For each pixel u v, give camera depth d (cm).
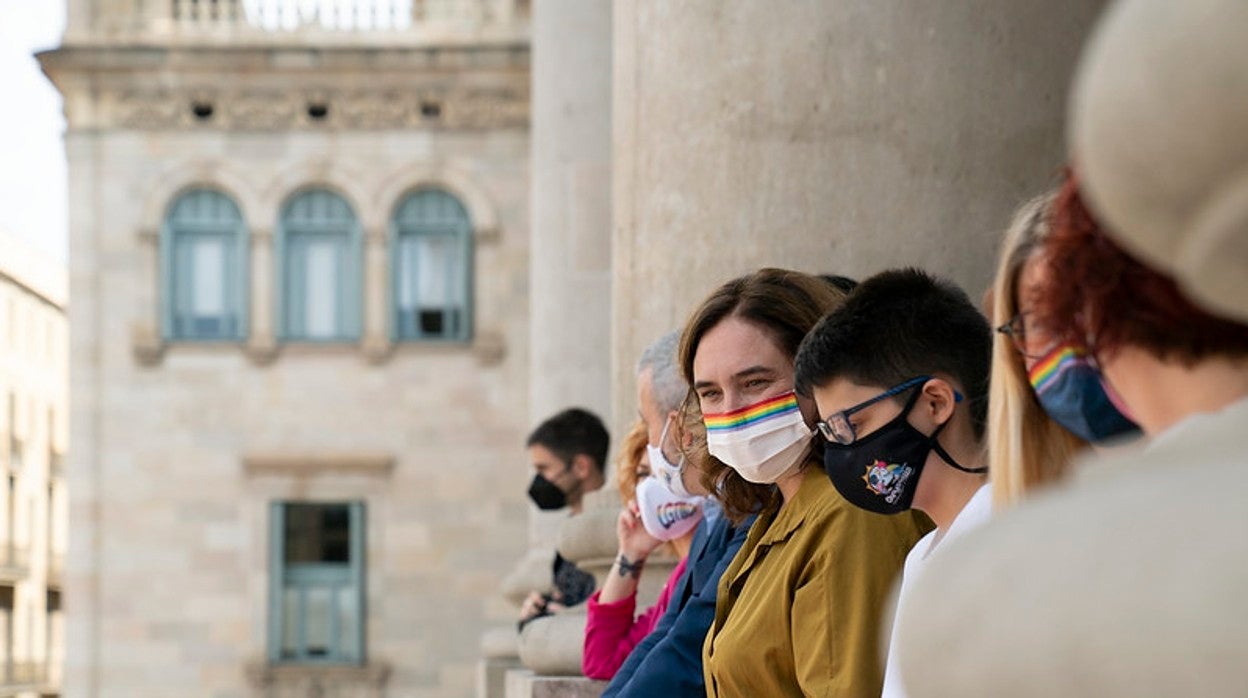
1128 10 90
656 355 414
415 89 2578
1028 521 89
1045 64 444
